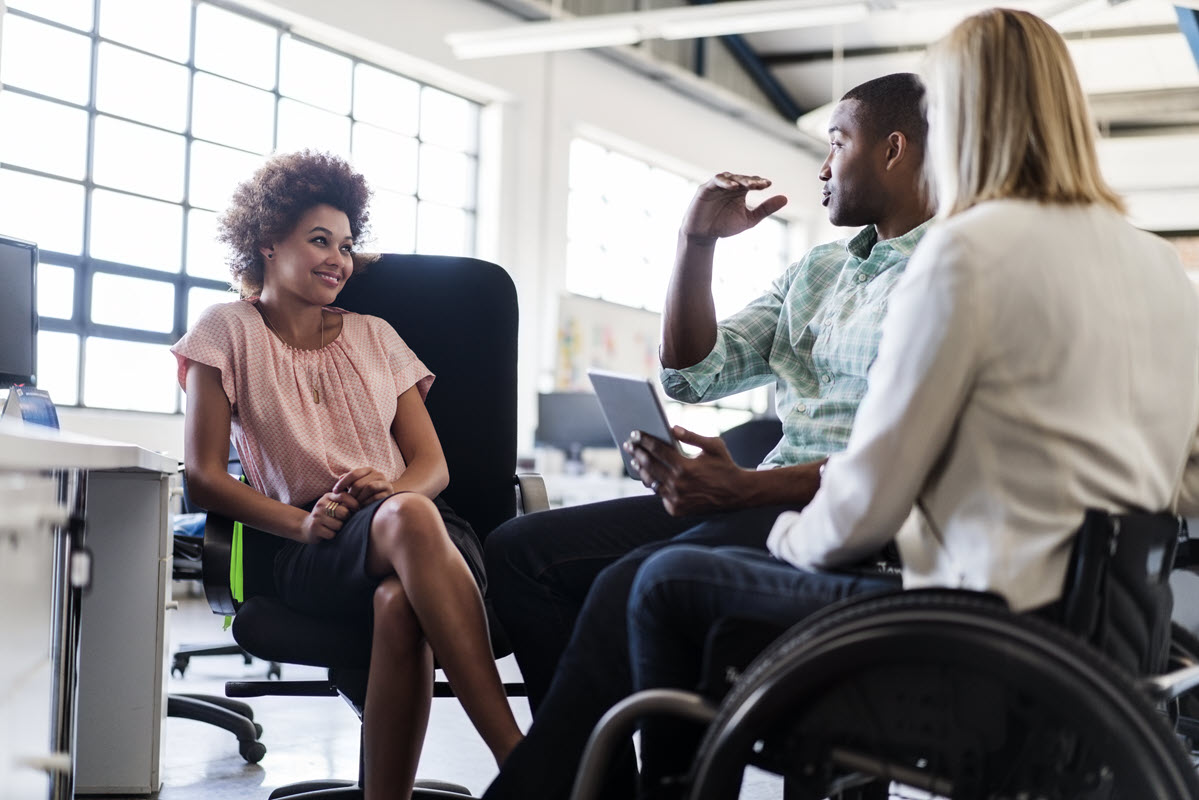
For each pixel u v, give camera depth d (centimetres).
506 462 233
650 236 1052
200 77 715
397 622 182
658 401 148
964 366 118
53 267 652
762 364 212
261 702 377
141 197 689
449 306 235
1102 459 119
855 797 161
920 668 112
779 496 155
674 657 140
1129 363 123
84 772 253
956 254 118
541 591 190
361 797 214
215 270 723
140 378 693
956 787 112
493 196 884
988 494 119
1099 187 130
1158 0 677
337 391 216
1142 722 103
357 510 196
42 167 645
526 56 891
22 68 635
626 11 956
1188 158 1127
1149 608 123
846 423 188
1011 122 128
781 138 1182
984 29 131
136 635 256
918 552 126
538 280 908
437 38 820
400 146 836
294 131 766
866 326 186
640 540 190
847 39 1069
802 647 113
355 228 225
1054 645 105
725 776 115
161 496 258
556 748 147
